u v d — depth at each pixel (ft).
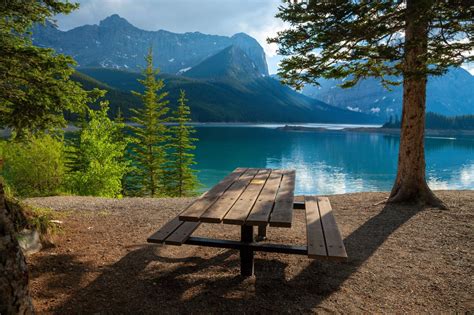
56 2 16.71
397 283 11.46
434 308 9.93
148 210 22.88
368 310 9.72
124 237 16.02
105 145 50.52
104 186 47.98
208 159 213.25
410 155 22.93
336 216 21.03
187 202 26.08
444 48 15.53
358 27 18.49
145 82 68.95
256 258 13.25
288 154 253.65
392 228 18.11
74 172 48.29
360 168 197.26
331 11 18.83
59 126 18.98
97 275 11.43
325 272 12.15
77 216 20.27
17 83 16.78
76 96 17.72
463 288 11.12
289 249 10.64
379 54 17.72
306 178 162.61
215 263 12.70
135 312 9.17
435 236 16.60
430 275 12.11
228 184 14.93
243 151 259.39
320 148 303.68
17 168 44.47
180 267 12.27
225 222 9.80
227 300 9.93
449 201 23.54
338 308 9.75
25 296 6.56
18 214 13.53
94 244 14.78
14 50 15.89
